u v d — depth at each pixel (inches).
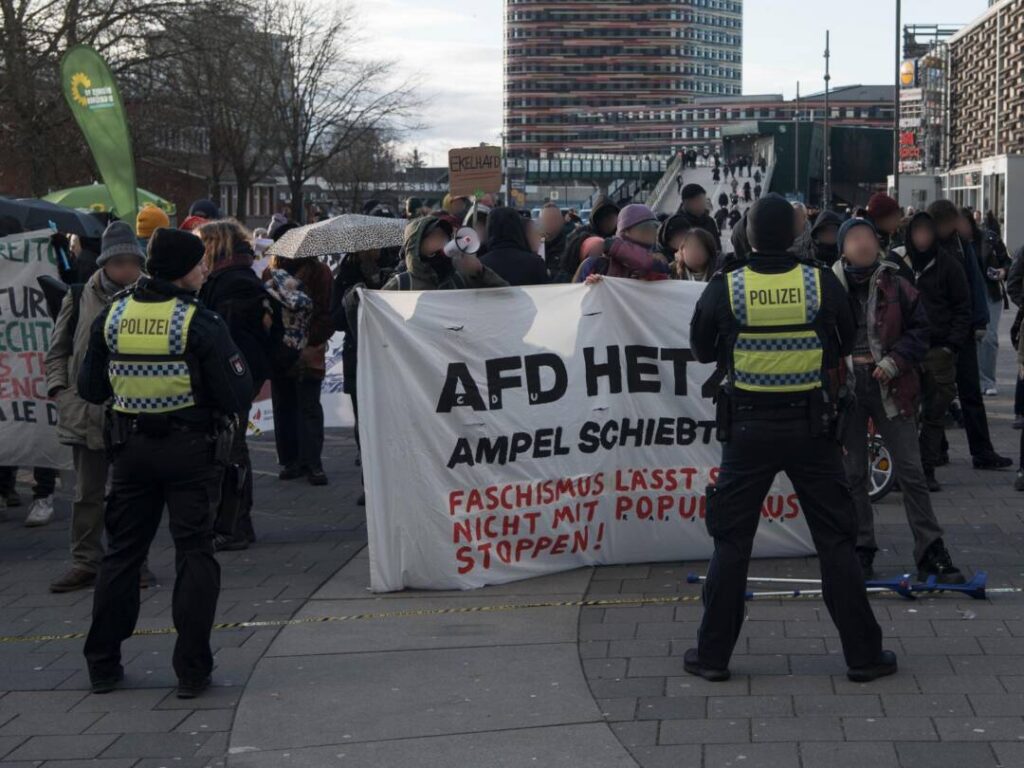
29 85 1282.0
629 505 299.6
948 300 358.6
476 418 285.0
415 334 281.4
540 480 291.3
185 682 223.1
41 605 286.2
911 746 187.9
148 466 222.7
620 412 297.3
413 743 199.0
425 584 284.4
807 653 232.1
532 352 289.6
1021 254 415.5
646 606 266.7
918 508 269.4
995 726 194.2
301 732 205.8
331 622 263.9
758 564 299.1
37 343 337.7
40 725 212.8
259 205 3120.1
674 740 195.0
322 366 411.5
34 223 495.5
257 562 316.8
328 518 366.6
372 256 411.2
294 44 2065.7
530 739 198.1
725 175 2940.5
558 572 295.3
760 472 216.7
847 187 2802.7
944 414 366.0
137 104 1409.9
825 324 214.4
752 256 218.7
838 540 216.4
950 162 2194.9
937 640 235.8
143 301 224.2
